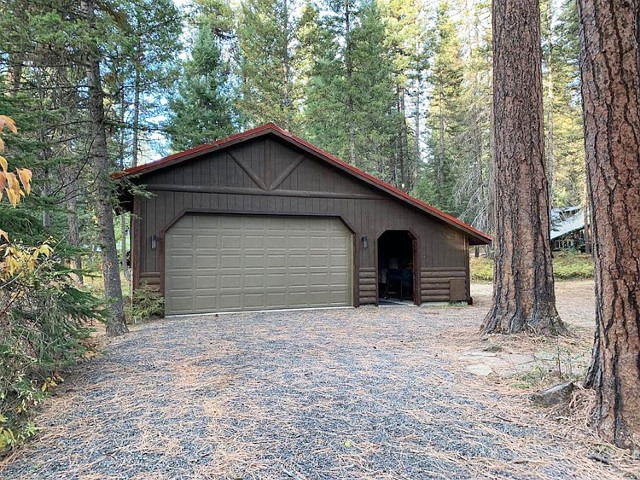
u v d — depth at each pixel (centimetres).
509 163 551
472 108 2091
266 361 446
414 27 2391
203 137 816
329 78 1738
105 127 667
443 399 318
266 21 1731
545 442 244
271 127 895
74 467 222
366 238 989
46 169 525
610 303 249
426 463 221
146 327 705
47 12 581
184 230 857
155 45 649
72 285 424
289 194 926
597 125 259
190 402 319
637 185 245
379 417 284
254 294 905
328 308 958
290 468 217
